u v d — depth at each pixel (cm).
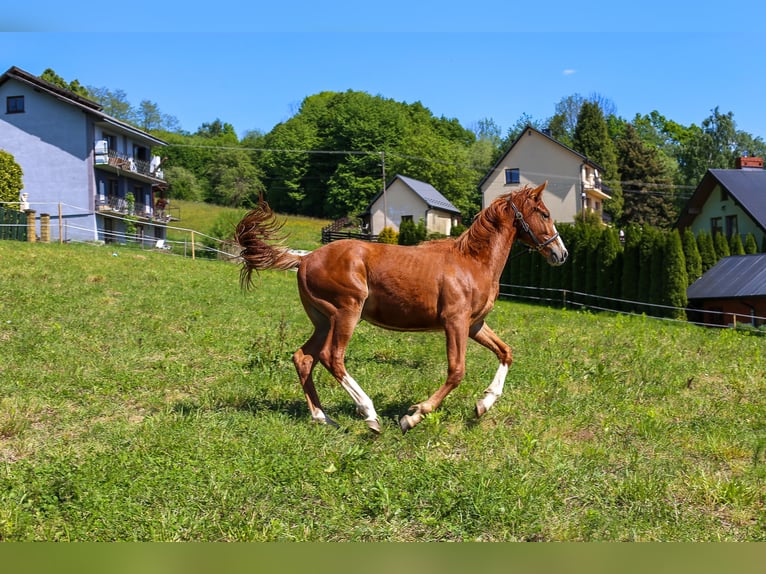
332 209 8125
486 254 755
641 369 1069
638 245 3123
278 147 8488
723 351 1352
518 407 819
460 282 730
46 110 4288
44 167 4297
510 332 1470
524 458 638
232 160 8569
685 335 1622
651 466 639
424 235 3994
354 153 8081
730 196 3791
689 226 4191
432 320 738
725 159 8469
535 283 3481
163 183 5219
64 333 1148
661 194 7550
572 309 3259
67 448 636
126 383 876
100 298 1539
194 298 1675
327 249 746
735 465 655
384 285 729
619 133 9700
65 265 2030
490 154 8988
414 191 6131
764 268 2864
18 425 688
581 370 1037
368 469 593
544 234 788
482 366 1039
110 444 651
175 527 484
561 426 755
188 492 536
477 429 719
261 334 1272
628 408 840
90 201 4294
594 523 515
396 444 669
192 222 6869
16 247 2356
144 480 546
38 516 489
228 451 618
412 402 821
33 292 1511
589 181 6009
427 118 10150
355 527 504
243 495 534
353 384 718
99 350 1067
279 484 561
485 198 5969
